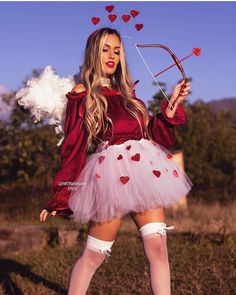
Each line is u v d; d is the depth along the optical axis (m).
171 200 4.05
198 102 18.95
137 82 4.48
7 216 11.77
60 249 8.44
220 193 15.00
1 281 6.48
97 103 4.16
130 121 4.22
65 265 7.17
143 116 4.32
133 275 6.38
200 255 7.19
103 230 4.10
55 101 4.48
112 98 4.27
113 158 4.10
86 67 4.31
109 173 4.04
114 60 4.32
